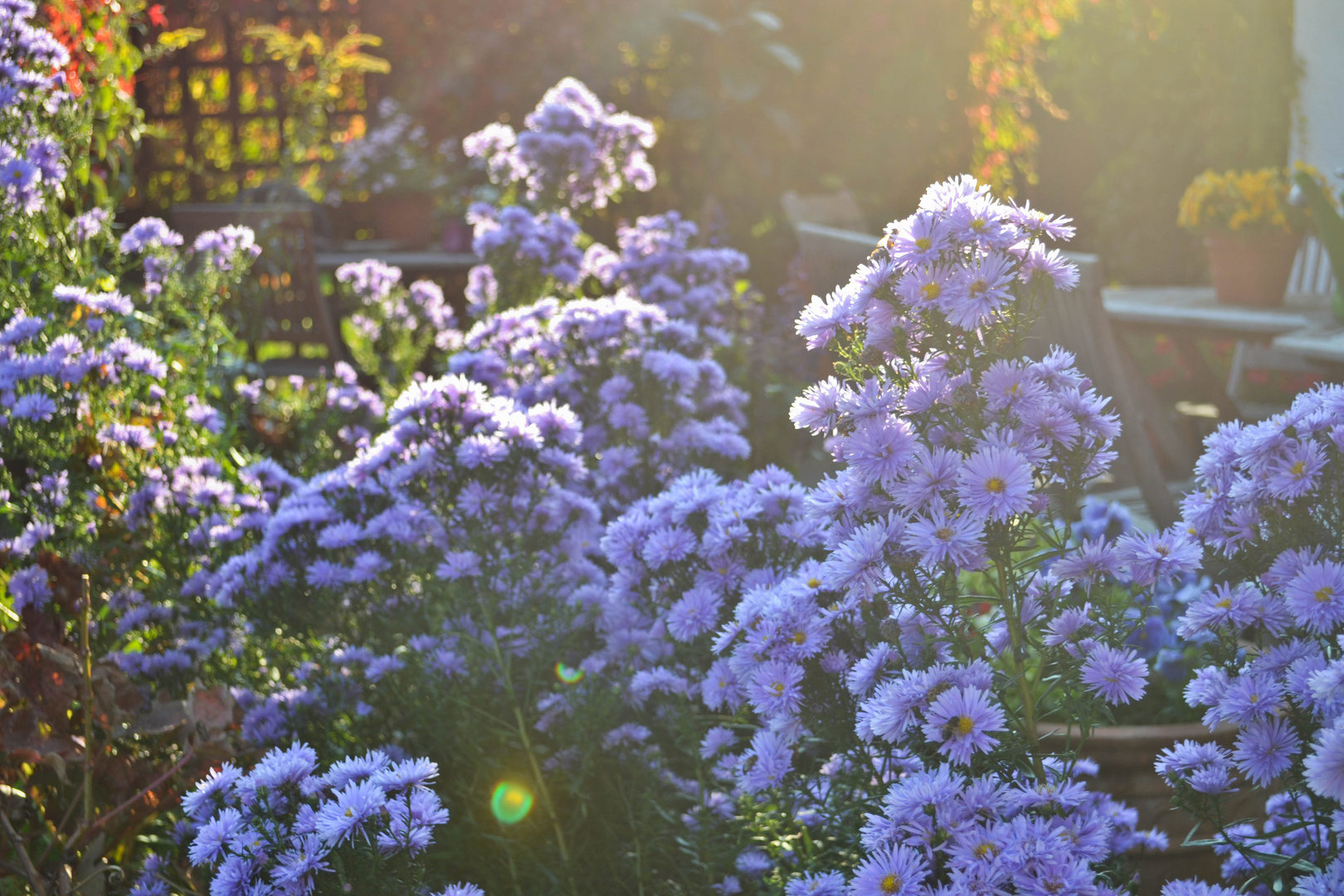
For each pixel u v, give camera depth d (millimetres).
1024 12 6504
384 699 2229
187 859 2100
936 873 1785
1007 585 1793
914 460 1738
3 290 2609
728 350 4023
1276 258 3686
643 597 2133
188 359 3172
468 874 2088
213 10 6773
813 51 6480
